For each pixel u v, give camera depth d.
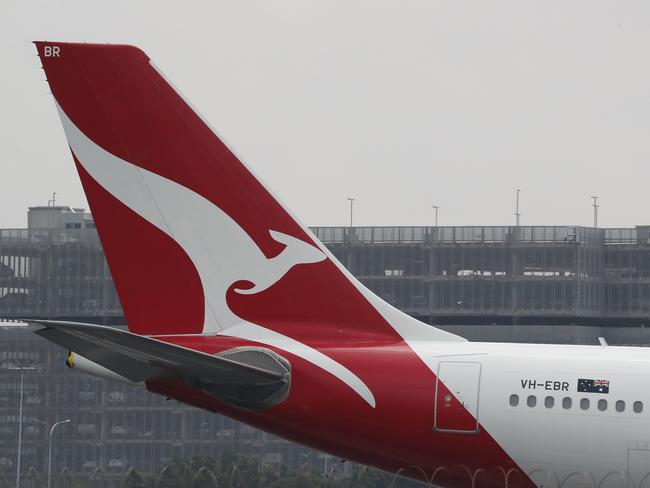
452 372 110.94
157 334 113.06
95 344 99.19
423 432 110.50
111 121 111.88
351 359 111.69
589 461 109.00
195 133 112.56
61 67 111.56
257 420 111.88
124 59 111.75
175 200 112.62
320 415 111.00
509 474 110.56
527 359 111.31
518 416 109.56
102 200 112.50
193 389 111.00
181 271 113.06
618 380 109.56
